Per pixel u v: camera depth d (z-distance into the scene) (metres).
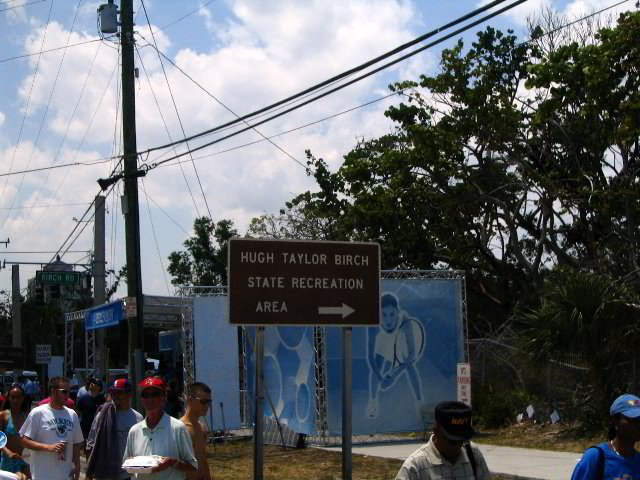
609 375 18.56
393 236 32.47
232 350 22.97
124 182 20.14
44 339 64.06
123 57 20.20
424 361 22.45
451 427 4.89
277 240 11.60
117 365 57.69
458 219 31.97
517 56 28.41
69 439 9.55
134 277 19.73
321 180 37.66
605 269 24.30
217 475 16.58
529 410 21.64
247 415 23.31
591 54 19.16
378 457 18.48
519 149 29.06
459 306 23.05
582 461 5.35
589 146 26.66
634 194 23.11
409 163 31.42
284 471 17.02
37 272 28.73
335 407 21.23
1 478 6.50
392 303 22.34
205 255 55.03
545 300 19.61
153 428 7.24
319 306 11.70
